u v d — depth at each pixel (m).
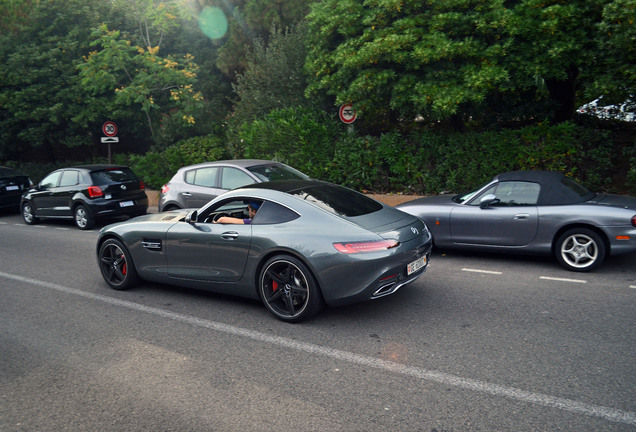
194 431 3.20
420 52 9.81
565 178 7.07
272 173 9.42
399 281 4.88
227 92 20.66
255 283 5.30
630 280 6.05
